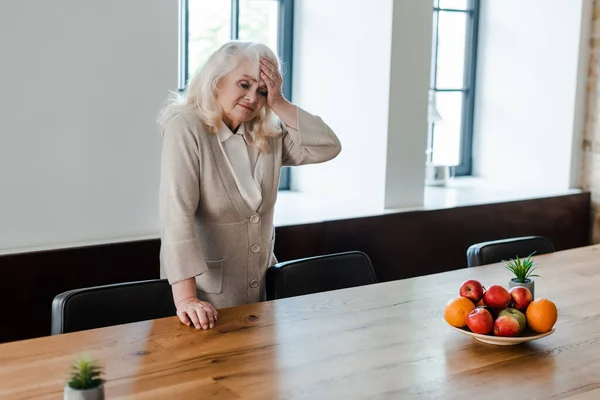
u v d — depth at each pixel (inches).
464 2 192.5
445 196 169.3
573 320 85.8
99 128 114.9
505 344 77.1
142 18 116.2
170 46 119.3
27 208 110.9
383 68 148.8
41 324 111.2
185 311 81.9
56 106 110.9
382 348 75.6
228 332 79.0
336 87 159.8
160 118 91.6
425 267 154.6
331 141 97.6
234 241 93.4
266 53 91.4
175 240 85.0
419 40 150.6
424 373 69.7
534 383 68.1
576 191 179.2
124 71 115.6
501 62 191.8
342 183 161.3
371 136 153.3
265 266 98.3
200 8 154.6
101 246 114.5
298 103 169.6
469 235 160.1
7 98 107.0
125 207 119.0
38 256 109.3
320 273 102.6
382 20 147.9
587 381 68.9
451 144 196.4
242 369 69.3
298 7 167.0
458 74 194.9
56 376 66.4
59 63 110.2
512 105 190.4
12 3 105.6
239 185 91.5
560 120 180.7
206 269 85.9
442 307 89.4
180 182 86.5
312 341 77.1
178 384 65.6
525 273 84.1
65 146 112.5
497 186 185.0
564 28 177.9
